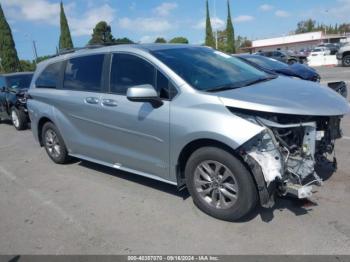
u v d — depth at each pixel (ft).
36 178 19.25
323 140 12.71
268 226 12.30
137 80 14.89
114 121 15.76
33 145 27.25
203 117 12.34
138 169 15.56
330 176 15.57
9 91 35.12
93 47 17.95
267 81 14.65
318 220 12.37
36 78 21.58
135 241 12.21
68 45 159.84
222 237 11.97
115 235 12.69
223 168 12.51
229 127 11.68
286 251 10.93
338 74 62.90
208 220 13.10
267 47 298.76
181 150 13.25
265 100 11.89
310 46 272.72
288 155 11.84
